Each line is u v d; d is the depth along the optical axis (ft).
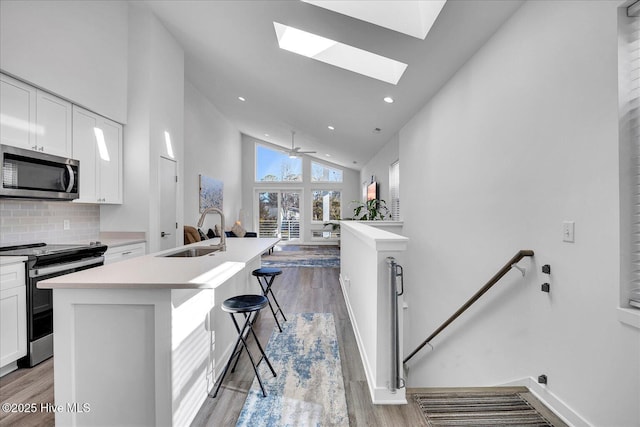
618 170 4.44
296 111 19.62
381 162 22.56
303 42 11.83
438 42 8.50
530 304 6.33
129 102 12.86
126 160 12.85
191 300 5.90
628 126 4.45
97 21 11.25
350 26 8.83
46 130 9.42
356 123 17.90
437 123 11.50
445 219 10.77
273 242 11.32
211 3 10.82
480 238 8.32
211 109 25.50
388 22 8.43
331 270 21.04
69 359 5.24
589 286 4.90
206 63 16.72
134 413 5.24
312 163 36.91
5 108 8.27
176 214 14.92
